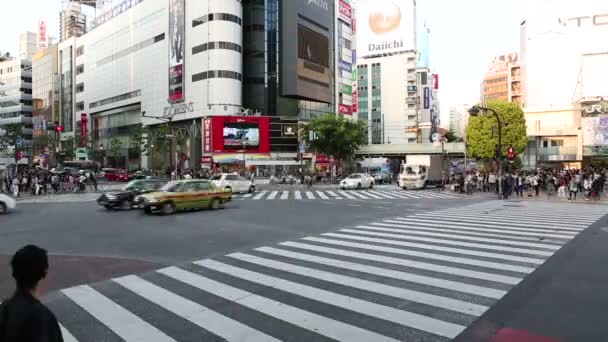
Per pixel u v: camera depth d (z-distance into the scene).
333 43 74.50
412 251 9.67
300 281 7.26
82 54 88.25
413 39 104.50
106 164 82.50
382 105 106.69
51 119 96.25
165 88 65.75
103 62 81.12
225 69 58.31
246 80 62.88
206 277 7.66
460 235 11.87
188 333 5.04
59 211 19.75
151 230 13.55
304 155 62.53
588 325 5.12
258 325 5.25
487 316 5.47
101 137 83.81
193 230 13.45
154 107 68.06
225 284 7.16
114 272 8.15
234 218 16.44
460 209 19.55
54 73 96.12
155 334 5.03
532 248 9.93
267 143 60.34
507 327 5.09
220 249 10.33
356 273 7.73
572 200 24.75
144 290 6.88
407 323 5.25
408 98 104.00
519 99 83.81
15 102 112.62
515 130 48.41
